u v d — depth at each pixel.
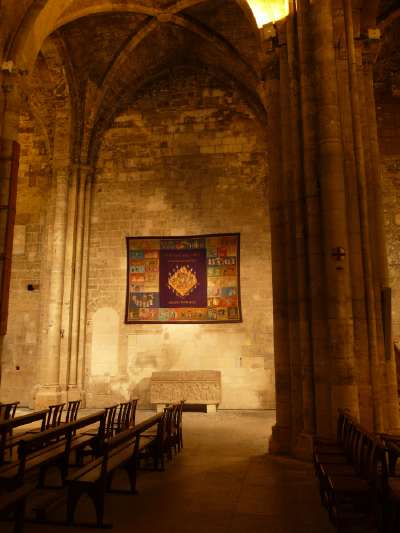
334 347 7.16
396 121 15.63
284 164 8.66
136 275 16.23
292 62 8.50
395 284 14.61
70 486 4.62
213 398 14.35
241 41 15.19
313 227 7.71
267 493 5.68
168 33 15.68
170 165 16.84
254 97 16.59
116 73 16.17
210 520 4.75
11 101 10.55
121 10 13.90
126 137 17.17
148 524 4.64
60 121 16.25
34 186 17.03
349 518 4.42
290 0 8.70
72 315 15.58
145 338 15.82
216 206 16.38
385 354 8.01
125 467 5.79
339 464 5.20
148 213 16.61
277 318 8.62
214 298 15.81
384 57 15.83
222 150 16.72
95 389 15.65
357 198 7.95
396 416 7.76
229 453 8.10
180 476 6.51
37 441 5.18
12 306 16.33
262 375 15.16
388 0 13.33
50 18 11.57
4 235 10.08
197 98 17.16
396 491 4.09
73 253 15.84
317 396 7.30
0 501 3.91
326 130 7.80
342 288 7.29
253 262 15.87
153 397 14.58
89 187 16.70
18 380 15.83
